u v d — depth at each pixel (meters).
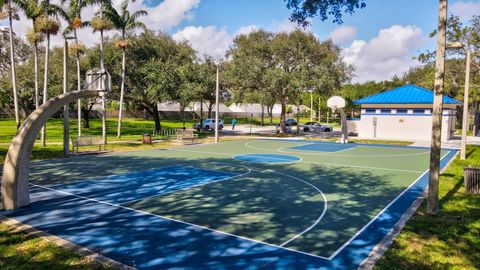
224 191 11.59
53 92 35.34
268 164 17.77
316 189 12.02
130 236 7.32
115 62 34.59
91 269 5.62
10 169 9.16
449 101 32.22
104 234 7.43
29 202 9.66
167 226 7.98
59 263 5.82
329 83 32.53
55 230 7.64
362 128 36.16
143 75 35.19
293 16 8.41
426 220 8.29
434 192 8.84
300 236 7.39
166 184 12.63
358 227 8.00
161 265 5.94
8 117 58.03
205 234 7.48
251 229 7.82
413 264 5.84
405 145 28.95
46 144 24.70
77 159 19.00
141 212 9.08
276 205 9.88
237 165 17.34
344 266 5.93
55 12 22.41
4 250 6.35
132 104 40.56
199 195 10.99
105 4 26.36
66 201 10.10
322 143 30.56
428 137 33.16
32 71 37.91
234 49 38.16
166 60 35.69
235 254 6.43
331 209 9.52
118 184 12.55
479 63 23.81
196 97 36.22
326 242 7.05
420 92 34.53
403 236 7.17
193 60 38.84
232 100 40.22
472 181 10.90
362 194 11.33
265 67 34.97
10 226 7.81
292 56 35.38
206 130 45.53
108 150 22.64
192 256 6.33
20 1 21.41
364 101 35.56
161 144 27.34
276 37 35.78
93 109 65.00
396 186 12.65
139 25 28.80
